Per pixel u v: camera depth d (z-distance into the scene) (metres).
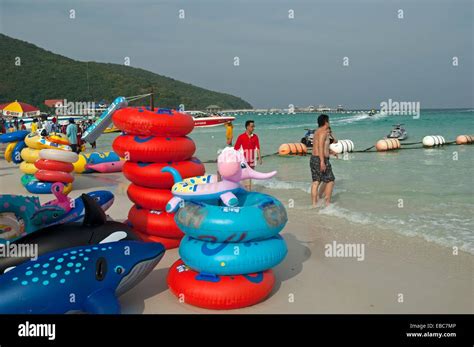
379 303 4.26
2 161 17.62
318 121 8.42
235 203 4.41
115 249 3.99
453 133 29.31
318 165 8.40
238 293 4.04
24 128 34.84
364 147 20.66
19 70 111.75
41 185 9.98
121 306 4.23
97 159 13.65
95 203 4.40
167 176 5.68
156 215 5.81
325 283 4.77
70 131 16.56
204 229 4.06
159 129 5.68
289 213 7.97
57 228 4.33
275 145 23.58
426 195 9.09
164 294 4.52
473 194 9.10
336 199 8.99
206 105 179.75
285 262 5.46
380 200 8.76
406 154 16.94
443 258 5.45
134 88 108.25
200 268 4.09
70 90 107.75
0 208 4.38
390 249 5.85
